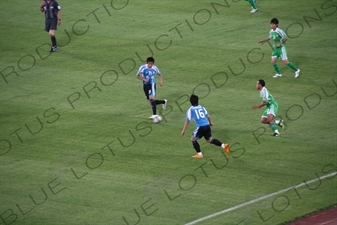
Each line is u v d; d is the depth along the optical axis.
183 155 60.50
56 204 53.06
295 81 74.69
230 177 56.94
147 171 57.88
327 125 65.81
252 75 76.06
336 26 87.50
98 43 84.06
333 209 52.28
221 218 50.91
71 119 67.19
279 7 93.62
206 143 62.84
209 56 80.31
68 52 81.94
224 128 65.25
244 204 52.94
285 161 59.53
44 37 85.88
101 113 68.31
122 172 57.72
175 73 76.56
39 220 50.84
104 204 52.97
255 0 91.50
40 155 60.72
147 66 65.50
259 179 56.69
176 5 94.62
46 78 75.94
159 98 71.00
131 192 54.72
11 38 85.56
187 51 81.50
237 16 90.81
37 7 94.88
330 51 81.25
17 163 59.38
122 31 87.00
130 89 73.38
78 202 53.31
